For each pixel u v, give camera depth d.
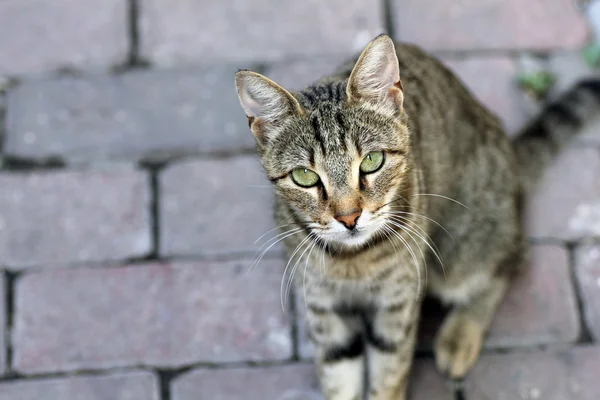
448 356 1.14
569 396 1.14
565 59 1.27
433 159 1.10
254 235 1.21
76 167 1.23
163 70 1.27
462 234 1.14
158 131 1.25
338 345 1.11
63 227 1.21
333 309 1.10
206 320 1.18
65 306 1.18
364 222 1.04
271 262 1.19
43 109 1.25
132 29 1.28
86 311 1.18
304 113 1.03
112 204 1.22
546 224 1.20
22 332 1.17
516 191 1.16
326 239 1.05
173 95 1.26
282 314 1.18
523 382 1.15
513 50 1.27
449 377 1.15
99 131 1.25
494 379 1.15
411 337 1.10
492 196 1.14
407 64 1.12
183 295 1.19
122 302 1.18
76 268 1.20
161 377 1.16
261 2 1.29
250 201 1.22
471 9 1.28
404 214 1.06
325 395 1.13
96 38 1.28
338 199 1.03
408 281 1.08
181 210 1.21
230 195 1.22
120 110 1.25
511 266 1.16
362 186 1.03
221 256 1.20
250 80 1.02
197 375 1.16
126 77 1.27
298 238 1.07
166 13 1.29
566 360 1.15
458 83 1.15
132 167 1.23
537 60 1.27
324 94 1.05
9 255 1.20
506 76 1.26
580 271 1.18
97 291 1.19
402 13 1.28
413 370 1.15
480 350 1.16
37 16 1.29
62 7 1.29
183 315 1.18
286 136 1.04
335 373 1.12
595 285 1.18
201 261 1.20
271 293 1.18
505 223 1.14
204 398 1.15
